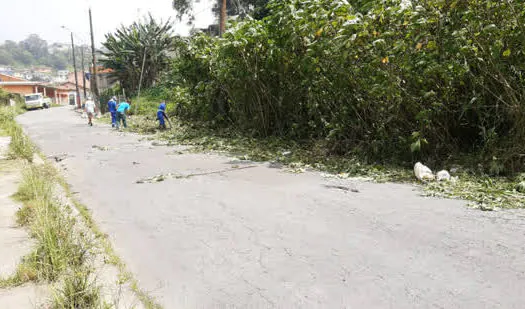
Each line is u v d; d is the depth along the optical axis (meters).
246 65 10.77
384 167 7.21
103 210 5.19
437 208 4.85
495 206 4.84
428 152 7.26
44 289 2.93
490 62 6.17
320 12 7.43
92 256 3.51
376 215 4.63
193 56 13.90
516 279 3.05
